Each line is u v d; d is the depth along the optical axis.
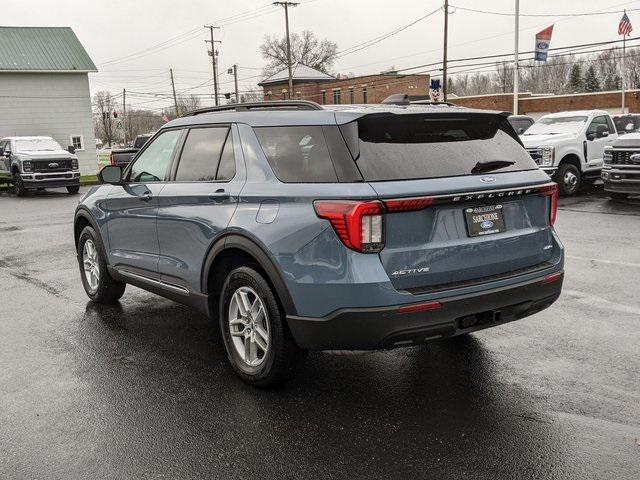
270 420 3.74
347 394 4.08
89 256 6.50
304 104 4.10
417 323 3.53
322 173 3.67
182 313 6.08
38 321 5.91
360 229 3.43
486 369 4.44
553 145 14.38
